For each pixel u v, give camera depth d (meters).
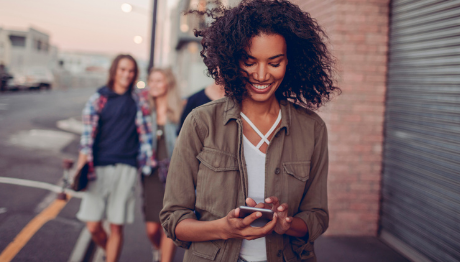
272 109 1.36
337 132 3.51
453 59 2.59
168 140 3.03
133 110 2.90
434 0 2.81
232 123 1.29
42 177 5.88
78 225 3.87
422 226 2.95
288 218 1.11
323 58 1.44
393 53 3.39
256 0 1.24
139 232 3.89
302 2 4.20
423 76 2.95
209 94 2.92
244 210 1.05
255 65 1.20
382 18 3.45
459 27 2.54
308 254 1.34
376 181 3.59
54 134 10.14
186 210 1.27
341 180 3.55
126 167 2.83
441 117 2.73
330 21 3.51
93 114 2.77
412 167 3.10
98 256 3.34
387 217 3.47
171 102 3.10
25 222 3.88
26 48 48.31
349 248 3.34
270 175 1.28
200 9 1.42
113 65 2.93
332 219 3.57
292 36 1.24
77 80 52.00
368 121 3.53
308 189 1.38
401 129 3.26
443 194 2.71
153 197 3.00
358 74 3.47
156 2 10.02
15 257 3.06
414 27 3.07
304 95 1.45
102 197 2.80
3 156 7.16
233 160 1.26
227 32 1.21
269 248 1.28
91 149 2.73
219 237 1.16
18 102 19.09
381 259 3.14
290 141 1.33
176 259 3.26
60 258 3.09
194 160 1.27
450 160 2.63
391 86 3.42
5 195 4.82
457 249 2.55
